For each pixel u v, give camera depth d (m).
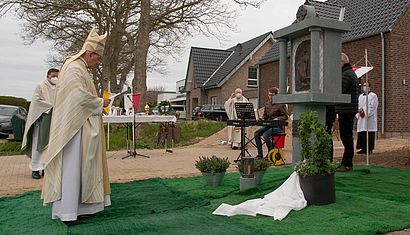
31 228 3.75
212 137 15.12
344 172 6.62
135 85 16.62
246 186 5.21
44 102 6.62
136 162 9.02
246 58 36.06
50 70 6.72
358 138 10.20
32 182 6.57
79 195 3.99
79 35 22.06
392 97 16.16
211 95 38.00
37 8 18.03
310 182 4.37
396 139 15.13
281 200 4.28
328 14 6.64
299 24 6.23
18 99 30.34
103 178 4.29
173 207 4.49
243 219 3.91
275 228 3.55
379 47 16.67
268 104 9.14
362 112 9.92
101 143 4.21
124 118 9.69
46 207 4.61
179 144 14.47
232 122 7.96
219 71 39.25
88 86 4.17
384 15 17.30
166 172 7.38
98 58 4.31
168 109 12.78
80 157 3.99
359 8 19.50
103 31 21.77
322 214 3.98
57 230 3.66
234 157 9.98
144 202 4.79
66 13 19.36
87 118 4.05
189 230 3.54
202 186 5.70
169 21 19.64
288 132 12.80
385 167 7.33
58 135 3.92
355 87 6.75
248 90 33.44
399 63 16.30
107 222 3.87
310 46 6.20
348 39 17.83
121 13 20.61
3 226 3.83
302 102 6.16
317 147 4.40
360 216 3.90
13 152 12.64
